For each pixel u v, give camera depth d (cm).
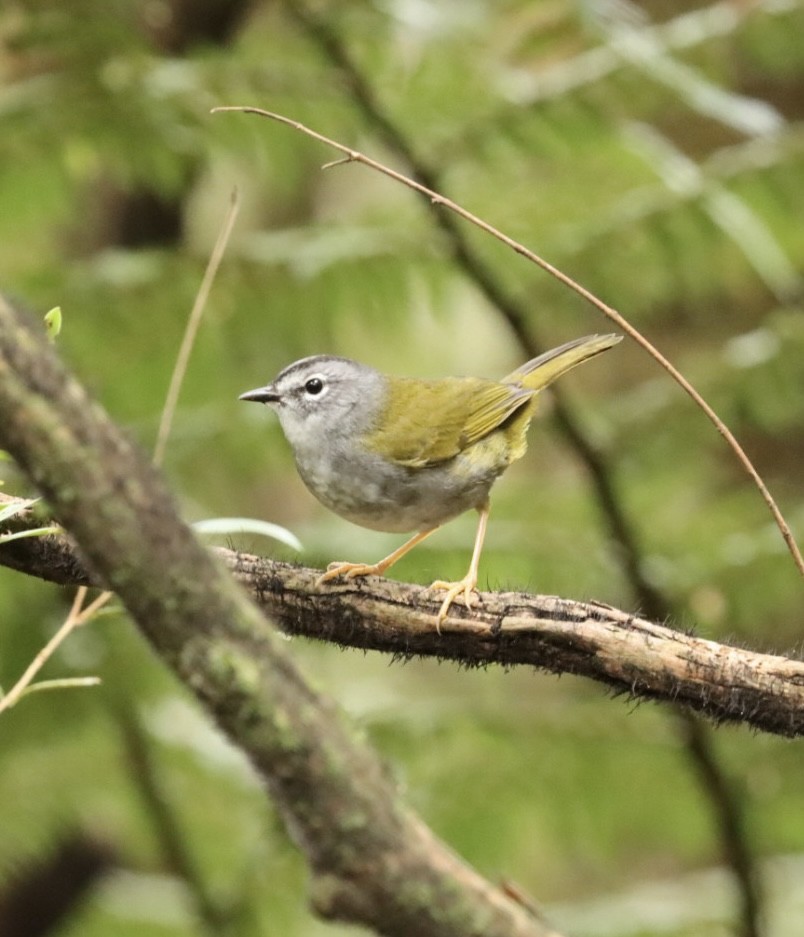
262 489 1756
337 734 352
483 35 1081
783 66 1129
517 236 1114
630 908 1077
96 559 346
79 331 1056
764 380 1089
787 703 556
